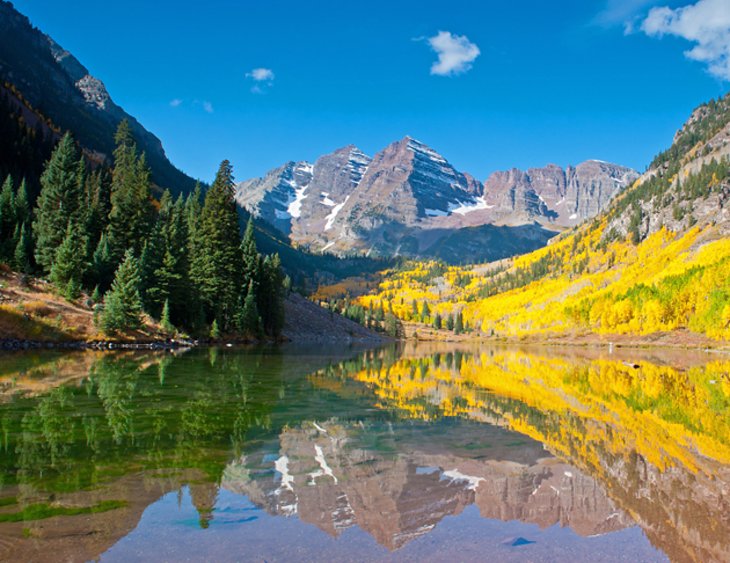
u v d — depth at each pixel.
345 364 44.97
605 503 9.47
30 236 61.03
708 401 25.17
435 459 12.52
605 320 130.62
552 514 8.74
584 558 6.89
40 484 9.13
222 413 17.20
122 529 7.27
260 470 10.77
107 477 9.71
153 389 21.97
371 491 9.77
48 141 117.94
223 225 72.50
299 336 98.62
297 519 8.05
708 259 129.75
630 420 19.14
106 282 58.66
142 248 64.81
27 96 195.75
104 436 13.05
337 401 21.67
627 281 157.12
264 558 6.47
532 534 7.78
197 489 9.30
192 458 11.40
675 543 7.56
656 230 193.62
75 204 64.69
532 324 174.75
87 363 32.03
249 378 28.36
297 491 9.52
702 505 9.46
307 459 11.95
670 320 113.75
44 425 14.09
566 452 13.70
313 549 6.86
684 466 12.50
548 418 19.23
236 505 8.56
